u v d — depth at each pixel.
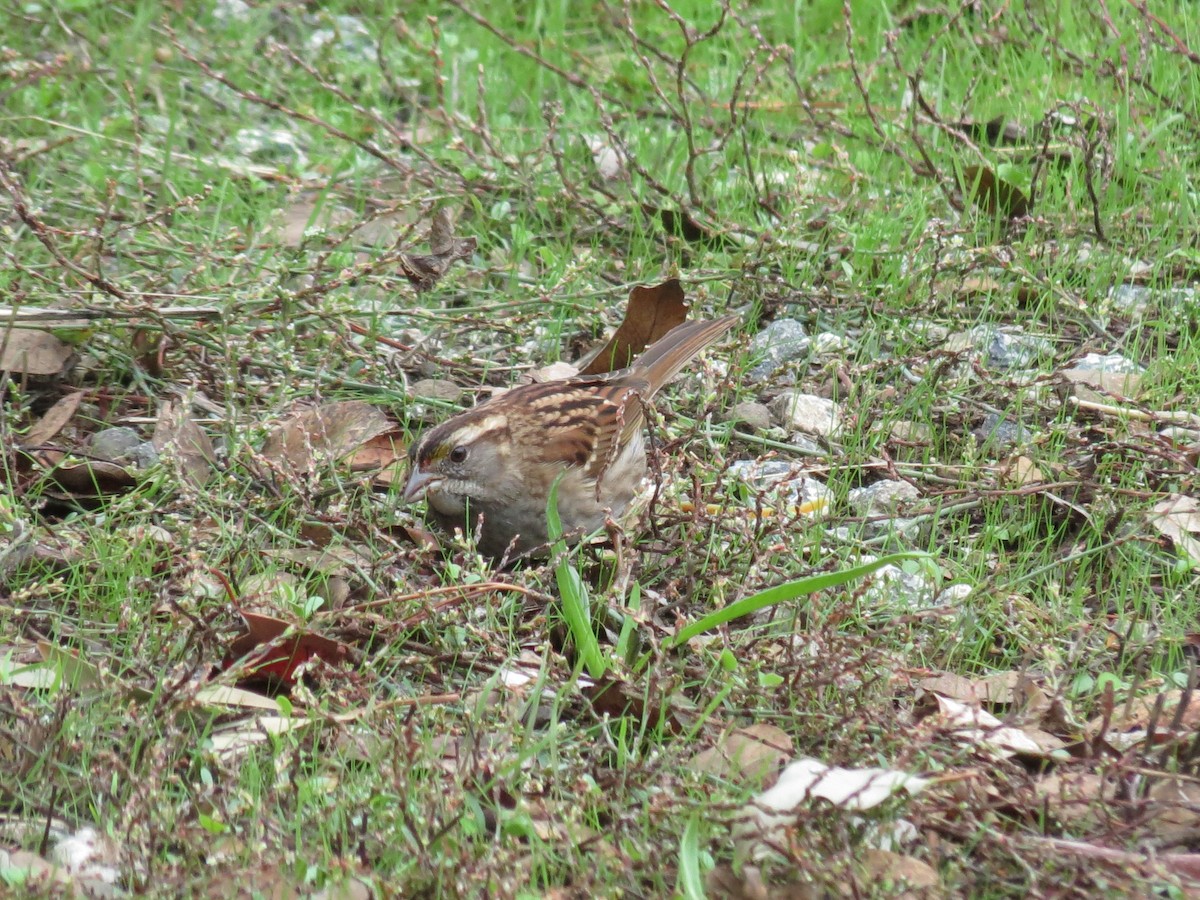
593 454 10.24
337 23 17.92
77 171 14.32
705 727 7.73
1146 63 15.45
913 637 8.80
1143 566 9.72
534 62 16.95
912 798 6.81
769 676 7.66
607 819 7.23
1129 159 14.41
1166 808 7.01
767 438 11.17
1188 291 13.09
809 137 15.56
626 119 15.78
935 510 10.13
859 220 13.70
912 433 11.23
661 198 14.09
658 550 9.44
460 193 14.07
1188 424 10.76
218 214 13.14
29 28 16.98
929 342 12.27
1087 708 8.25
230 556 8.81
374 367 11.57
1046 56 16.55
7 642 8.47
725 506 9.46
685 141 15.11
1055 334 12.55
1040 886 6.61
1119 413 10.89
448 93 16.38
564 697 7.86
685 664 8.44
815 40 17.64
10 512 9.31
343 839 6.74
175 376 11.58
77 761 7.44
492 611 8.61
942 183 13.80
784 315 12.84
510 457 9.95
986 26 16.42
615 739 7.84
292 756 7.22
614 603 8.56
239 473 10.14
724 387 10.87
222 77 14.54
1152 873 6.58
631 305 11.39
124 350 11.55
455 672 8.50
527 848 6.80
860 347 12.36
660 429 10.47
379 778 7.05
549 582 9.05
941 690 8.27
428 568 9.45
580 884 6.54
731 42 17.23
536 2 18.16
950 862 6.82
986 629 8.97
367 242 13.62
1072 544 10.09
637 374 10.88
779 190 14.13
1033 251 13.05
